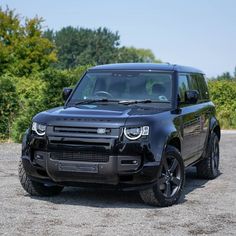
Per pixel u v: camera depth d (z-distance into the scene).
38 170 7.71
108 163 7.20
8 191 8.63
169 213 7.31
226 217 7.16
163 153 7.48
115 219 6.90
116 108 8.02
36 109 15.99
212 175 10.41
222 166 12.33
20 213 7.12
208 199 8.38
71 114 7.60
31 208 7.45
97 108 8.02
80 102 8.56
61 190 8.70
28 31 35.47
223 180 10.39
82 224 6.61
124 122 7.30
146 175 7.27
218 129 10.91
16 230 6.27
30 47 34.31
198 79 10.27
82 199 8.17
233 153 14.88
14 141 15.96
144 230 6.38
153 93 8.52
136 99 8.43
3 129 16.58
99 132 7.27
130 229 6.41
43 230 6.29
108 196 8.44
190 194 8.80
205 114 9.95
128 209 7.51
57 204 7.77
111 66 9.25
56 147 7.43
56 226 6.48
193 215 7.23
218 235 6.25
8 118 16.58
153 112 7.86
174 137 7.94
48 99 16.11
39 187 8.12
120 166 7.22
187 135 8.71
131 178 7.32
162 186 7.67
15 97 16.66
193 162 9.46
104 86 8.74
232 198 8.48
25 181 8.09
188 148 8.86
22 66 32.59
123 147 7.21
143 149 7.26
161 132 7.53
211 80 28.39
